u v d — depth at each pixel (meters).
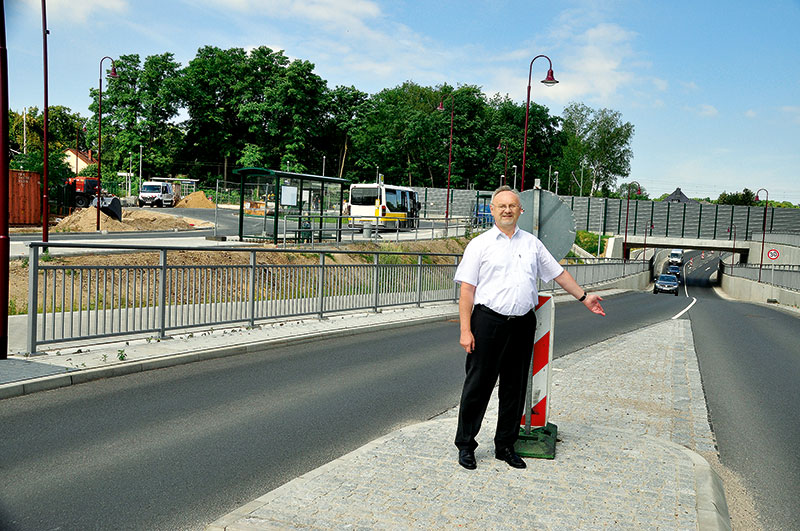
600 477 4.41
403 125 89.31
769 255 45.91
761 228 71.69
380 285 14.91
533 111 90.50
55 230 29.55
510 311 4.41
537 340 5.08
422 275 16.72
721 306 30.08
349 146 89.19
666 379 8.70
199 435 5.42
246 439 5.36
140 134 76.12
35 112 91.25
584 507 3.87
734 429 6.46
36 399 6.34
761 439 6.15
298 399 6.83
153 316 9.23
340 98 86.69
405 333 12.60
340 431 5.70
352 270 13.88
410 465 4.55
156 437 5.31
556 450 5.00
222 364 8.55
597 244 72.31
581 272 33.09
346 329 11.97
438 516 3.68
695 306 28.67
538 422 5.12
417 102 103.69
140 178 72.56
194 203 64.00
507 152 88.19
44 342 7.78
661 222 74.62
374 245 27.98
